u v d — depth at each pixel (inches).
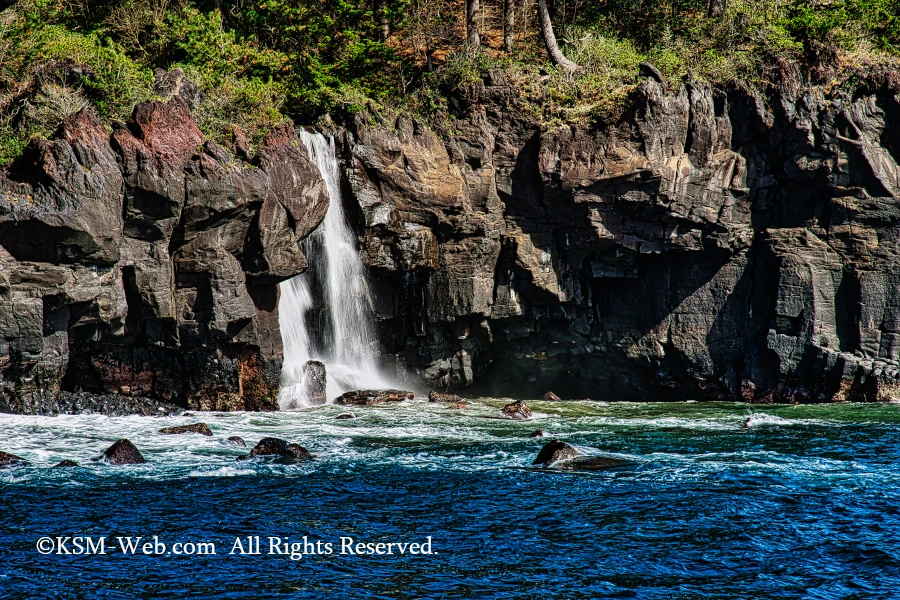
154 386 1772.9
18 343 1544.0
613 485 1232.8
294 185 1824.6
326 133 2066.9
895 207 2063.2
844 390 2116.1
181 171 1668.3
